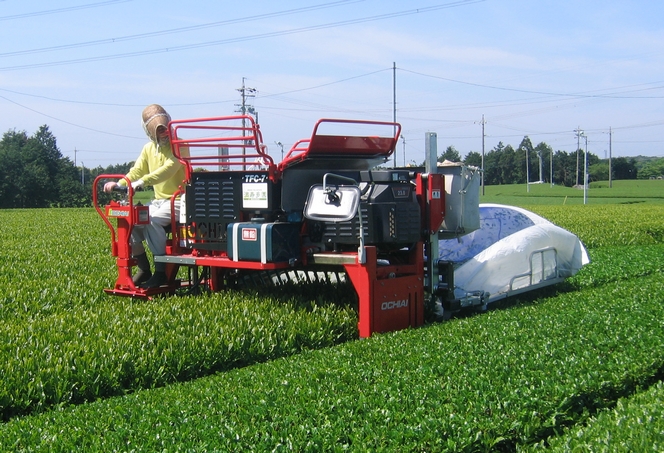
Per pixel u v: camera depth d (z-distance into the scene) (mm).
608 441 5332
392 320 9352
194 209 10586
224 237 10328
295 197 9828
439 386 6320
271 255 9234
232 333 8320
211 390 6496
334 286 11305
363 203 9281
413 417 5625
